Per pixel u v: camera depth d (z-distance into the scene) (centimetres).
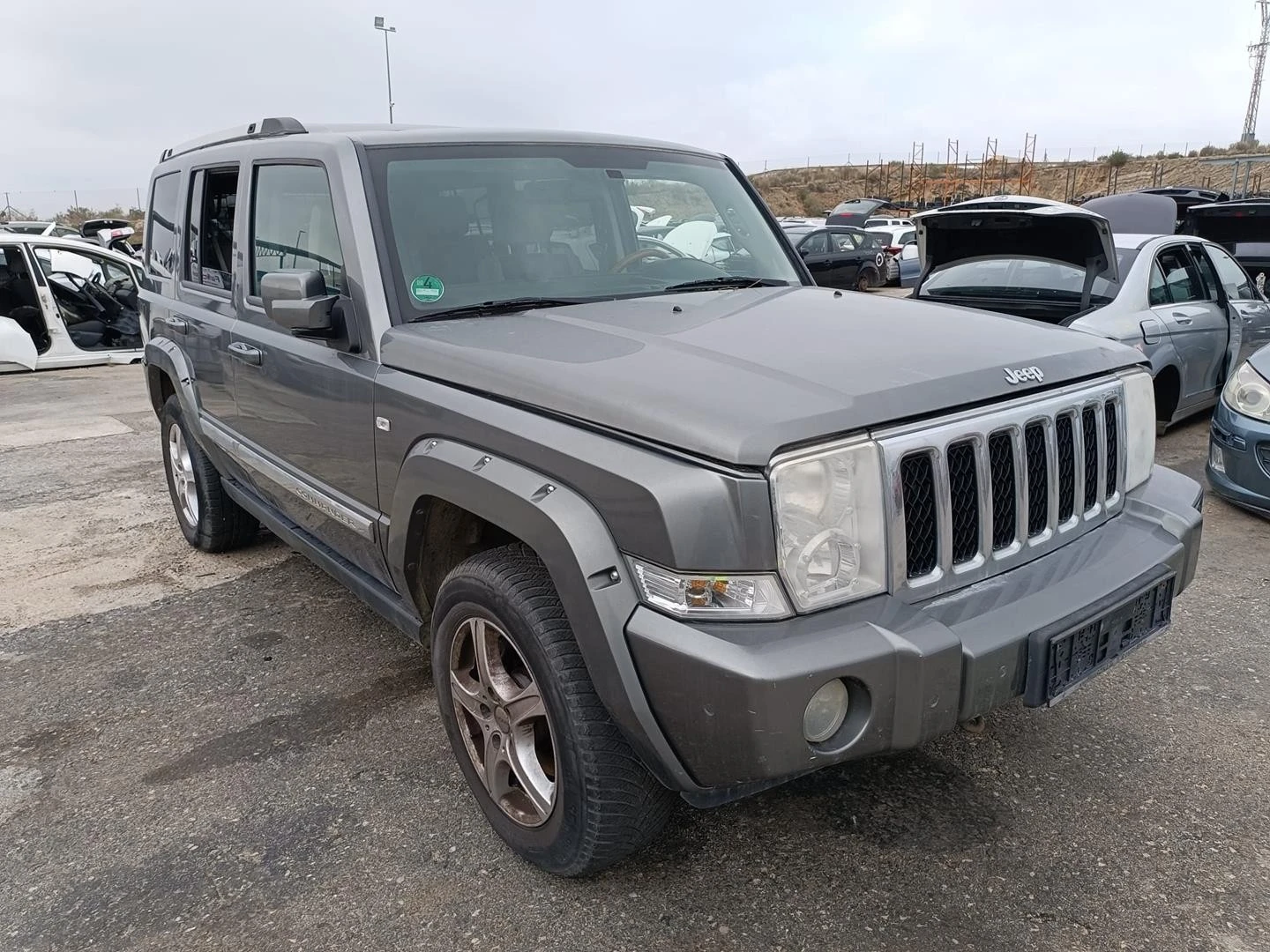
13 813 279
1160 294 641
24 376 1160
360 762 301
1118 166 5600
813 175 6550
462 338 256
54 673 368
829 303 295
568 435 208
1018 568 228
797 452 187
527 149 332
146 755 308
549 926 227
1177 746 296
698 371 214
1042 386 232
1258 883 235
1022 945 217
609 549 196
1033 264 639
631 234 341
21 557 498
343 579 326
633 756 215
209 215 410
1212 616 389
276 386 331
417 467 244
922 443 203
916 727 195
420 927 228
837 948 218
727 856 250
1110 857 246
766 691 178
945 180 5103
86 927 231
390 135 312
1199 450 648
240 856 257
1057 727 308
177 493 502
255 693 347
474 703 252
